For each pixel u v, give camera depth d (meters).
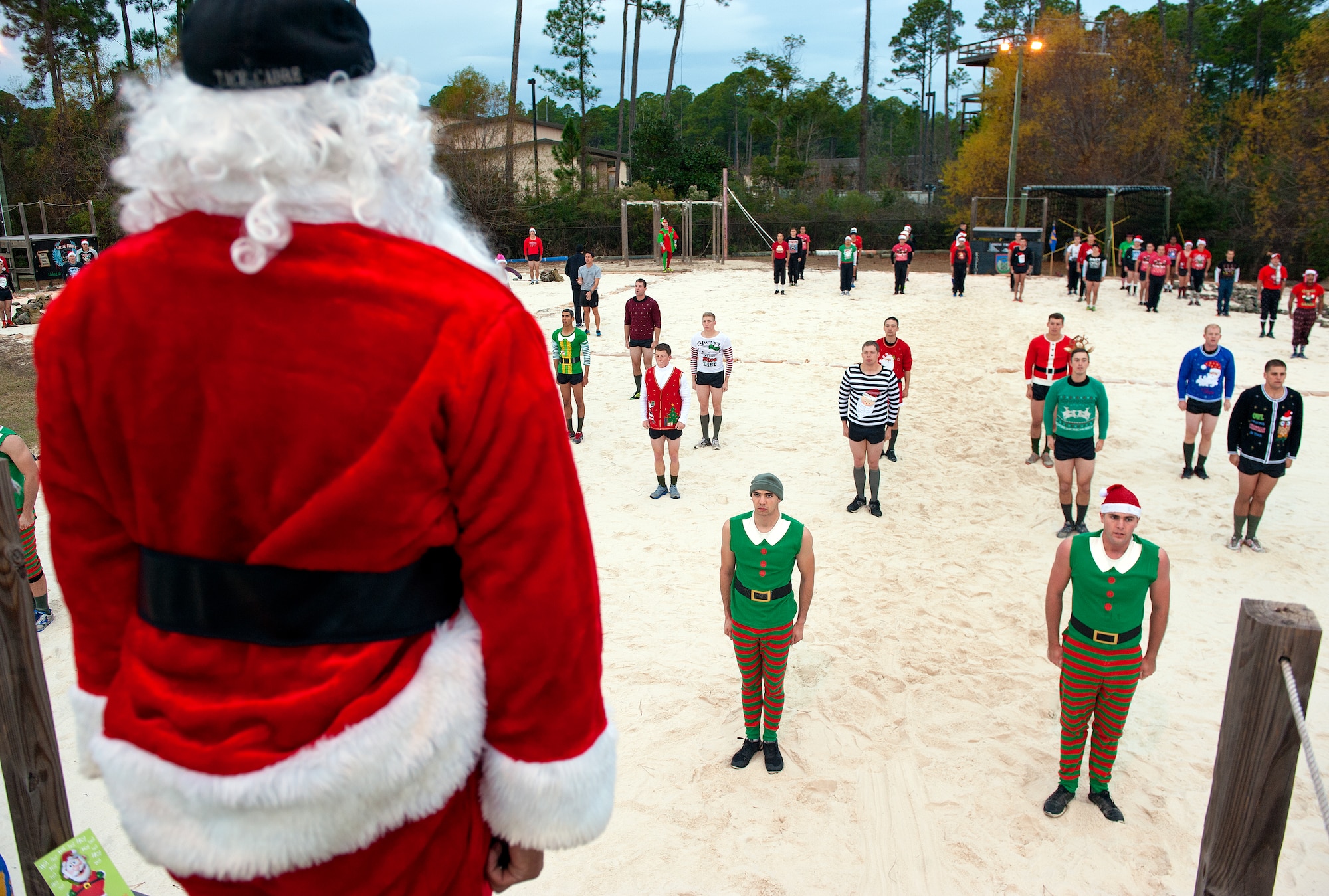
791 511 10.65
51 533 1.09
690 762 6.00
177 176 0.93
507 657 1.03
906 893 4.89
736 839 5.29
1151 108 40.84
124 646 1.07
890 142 89.00
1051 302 25.28
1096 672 5.19
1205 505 10.76
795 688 6.86
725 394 16.14
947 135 71.25
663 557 9.31
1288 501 10.88
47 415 1.04
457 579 1.08
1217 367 11.31
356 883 1.04
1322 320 23.08
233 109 0.91
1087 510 10.48
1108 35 43.34
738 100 89.75
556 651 1.03
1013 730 6.32
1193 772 5.87
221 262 0.94
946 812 5.51
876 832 5.34
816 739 6.23
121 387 0.97
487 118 42.16
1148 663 5.29
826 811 5.52
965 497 11.09
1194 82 45.59
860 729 6.34
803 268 28.70
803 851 5.20
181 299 0.94
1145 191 34.84
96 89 40.59
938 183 62.22
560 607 1.02
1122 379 17.38
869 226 46.22
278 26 0.91
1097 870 5.04
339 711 0.95
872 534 9.93
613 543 9.71
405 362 0.95
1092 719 5.43
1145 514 10.51
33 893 3.16
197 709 0.96
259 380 0.93
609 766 1.12
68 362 1.00
